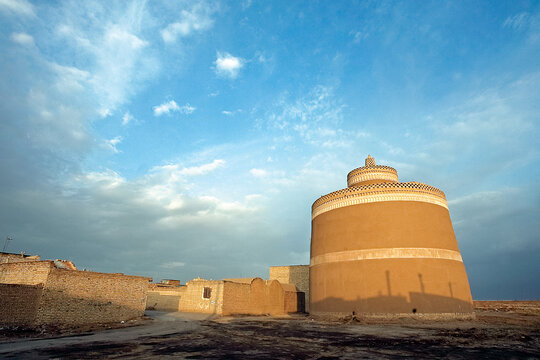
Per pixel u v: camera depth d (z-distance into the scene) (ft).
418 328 69.62
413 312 83.35
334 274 96.99
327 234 103.86
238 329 67.10
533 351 42.93
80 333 57.93
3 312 55.98
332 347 45.42
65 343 46.50
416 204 94.73
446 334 59.41
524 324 77.82
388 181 111.45
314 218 115.96
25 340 49.14
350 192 102.73
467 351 42.68
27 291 59.93
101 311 71.82
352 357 38.47
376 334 59.62
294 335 58.08
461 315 86.53
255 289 119.85
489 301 141.28
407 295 84.89
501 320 86.94
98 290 72.02
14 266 70.23
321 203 111.55
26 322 58.90
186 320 85.76
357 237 95.66
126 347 43.70
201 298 113.09
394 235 91.20
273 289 129.59
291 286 147.95
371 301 87.30
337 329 68.03
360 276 91.30
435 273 87.45
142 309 82.07
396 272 87.35
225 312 104.83
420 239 90.33
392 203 95.25
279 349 43.50
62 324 63.93
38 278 64.49
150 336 55.06
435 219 94.84
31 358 35.99
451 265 91.09
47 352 39.50
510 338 54.44
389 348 44.75
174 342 48.75
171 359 36.19
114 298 75.25
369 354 40.37
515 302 134.82
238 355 39.06
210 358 37.06
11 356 36.96
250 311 115.55
